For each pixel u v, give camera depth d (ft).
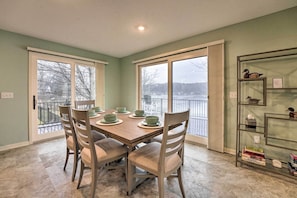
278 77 6.75
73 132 5.66
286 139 6.65
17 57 9.16
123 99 15.15
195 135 10.09
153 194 5.02
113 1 6.02
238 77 7.32
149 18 7.41
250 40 7.50
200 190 5.25
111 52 13.34
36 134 10.10
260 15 7.11
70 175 6.13
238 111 7.30
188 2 6.12
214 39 8.71
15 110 9.17
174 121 4.15
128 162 4.92
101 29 8.65
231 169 6.65
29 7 6.39
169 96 11.22
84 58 12.32
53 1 5.99
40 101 10.28
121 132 4.58
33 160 7.44
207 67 8.91
